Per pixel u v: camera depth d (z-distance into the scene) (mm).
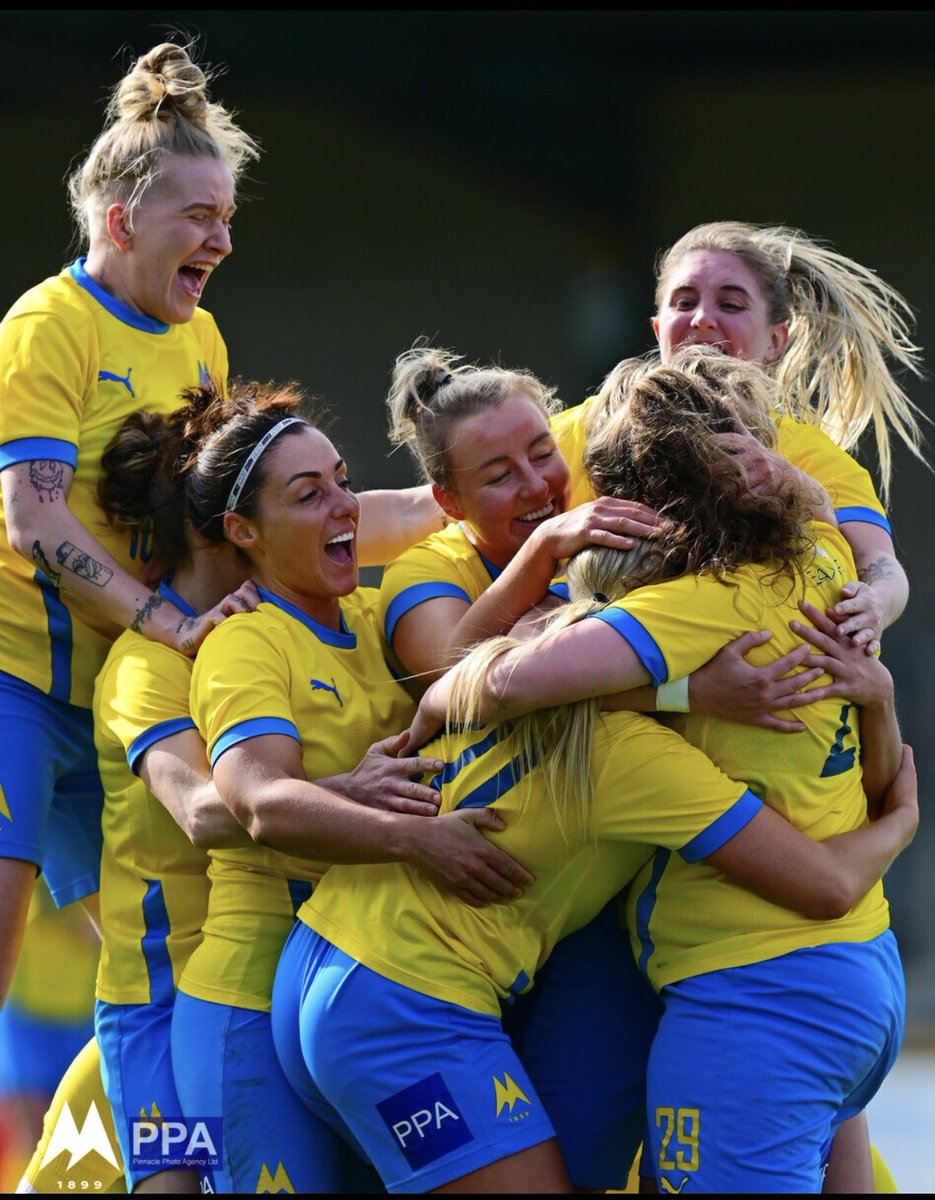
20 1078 14781
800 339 14508
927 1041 27609
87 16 38438
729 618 9312
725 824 9148
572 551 9828
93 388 12648
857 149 46469
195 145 12688
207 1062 10203
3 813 12625
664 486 9680
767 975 9234
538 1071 10250
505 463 10984
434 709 9695
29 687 12828
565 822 9297
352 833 9352
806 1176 9148
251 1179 10039
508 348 48844
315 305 48656
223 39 39219
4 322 12812
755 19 41719
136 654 11281
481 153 43781
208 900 11125
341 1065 9328
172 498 11695
